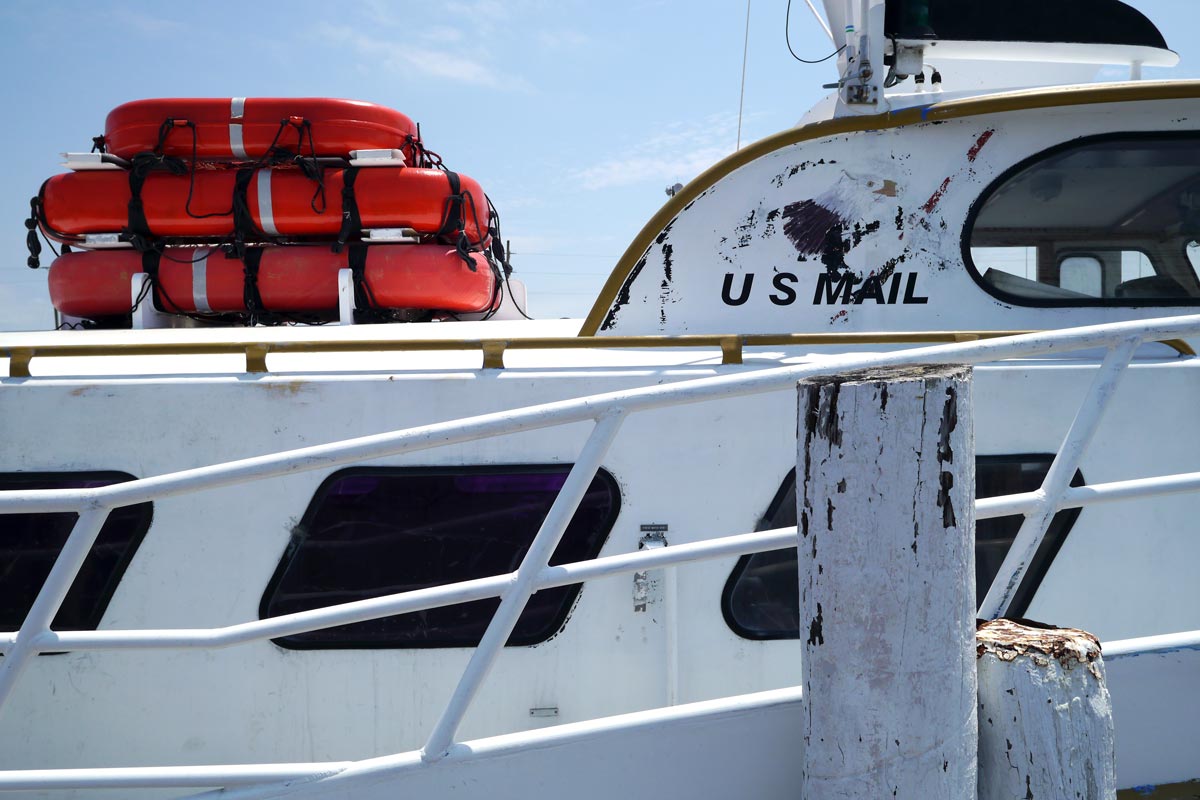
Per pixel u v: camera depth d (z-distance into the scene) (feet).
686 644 7.45
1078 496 4.99
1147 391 7.68
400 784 5.06
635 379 7.41
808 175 8.86
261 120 12.26
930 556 4.03
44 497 4.77
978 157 8.84
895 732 4.07
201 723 7.28
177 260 12.32
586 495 7.43
